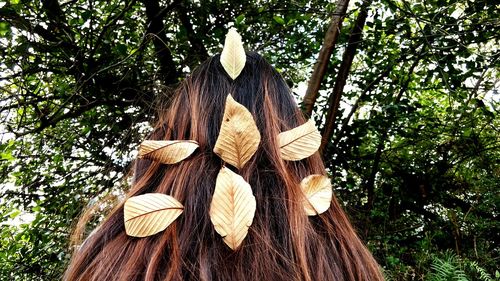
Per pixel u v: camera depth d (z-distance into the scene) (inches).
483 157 111.1
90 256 16.6
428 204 115.5
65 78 68.9
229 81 20.7
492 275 89.7
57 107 71.2
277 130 19.1
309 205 17.4
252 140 17.5
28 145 77.3
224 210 15.8
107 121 76.4
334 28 69.2
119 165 66.2
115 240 16.5
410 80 102.7
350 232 18.0
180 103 21.1
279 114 20.5
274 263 15.5
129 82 67.8
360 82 101.0
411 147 118.9
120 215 17.5
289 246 15.9
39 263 74.0
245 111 17.7
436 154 115.8
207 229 16.1
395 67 103.9
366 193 118.6
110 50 65.2
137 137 58.1
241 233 15.5
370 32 82.0
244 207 15.9
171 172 17.8
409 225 112.3
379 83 104.0
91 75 58.7
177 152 18.1
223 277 15.0
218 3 75.5
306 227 16.6
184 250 15.5
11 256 79.6
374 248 98.5
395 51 93.5
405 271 88.8
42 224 75.9
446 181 113.6
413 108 99.0
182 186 17.2
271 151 18.3
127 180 22.3
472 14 81.0
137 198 16.6
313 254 16.3
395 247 98.6
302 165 19.1
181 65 72.5
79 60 61.7
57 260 72.8
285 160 18.4
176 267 15.0
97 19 67.7
